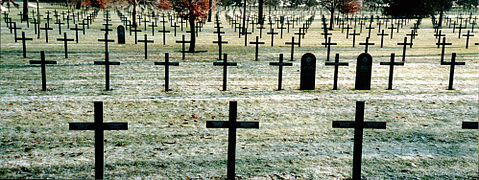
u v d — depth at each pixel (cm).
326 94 1112
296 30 3875
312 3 7362
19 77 1310
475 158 642
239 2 6856
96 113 500
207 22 4769
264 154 655
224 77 1155
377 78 1362
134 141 713
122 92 1116
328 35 3334
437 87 1214
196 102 1011
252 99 1047
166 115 890
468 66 1631
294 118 875
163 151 665
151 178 559
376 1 7150
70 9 5997
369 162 625
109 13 5703
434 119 870
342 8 4466
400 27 4284
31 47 2125
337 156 650
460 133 772
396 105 990
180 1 2059
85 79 1294
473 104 1002
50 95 1066
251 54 2023
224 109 947
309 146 696
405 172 588
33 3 6875
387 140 730
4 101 990
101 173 521
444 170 596
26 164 596
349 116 897
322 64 1684
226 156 646
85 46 2242
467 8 7062
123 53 1973
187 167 599
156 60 1755
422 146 699
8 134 738
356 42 2755
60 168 585
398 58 1881
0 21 3844
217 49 2244
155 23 4166
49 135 738
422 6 5206
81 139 719
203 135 754
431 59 1844
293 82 1291
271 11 7350
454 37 3141
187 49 2214
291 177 568
